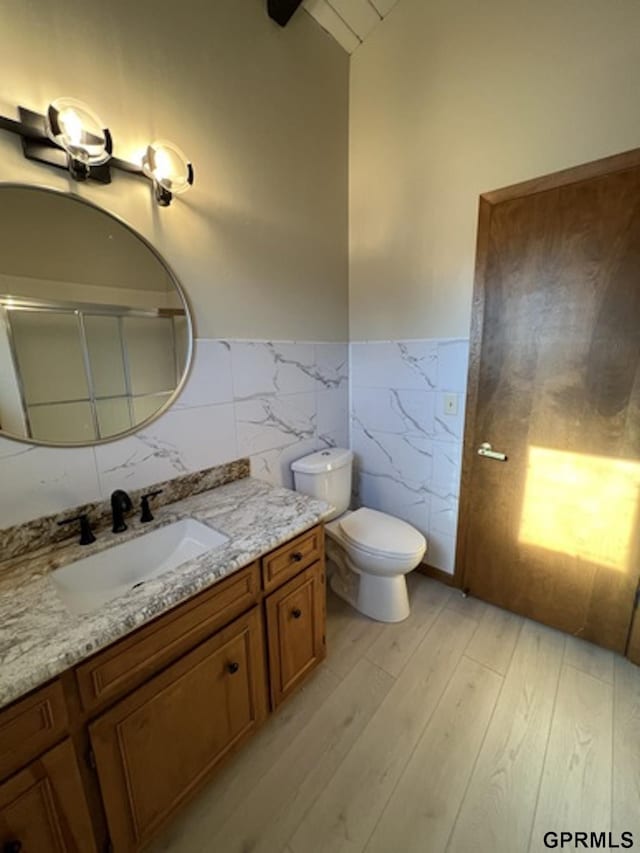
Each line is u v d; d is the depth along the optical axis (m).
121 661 0.84
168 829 1.06
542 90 1.41
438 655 1.62
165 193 1.26
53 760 0.75
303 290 1.89
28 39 0.97
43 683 0.72
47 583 0.96
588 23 1.29
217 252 1.49
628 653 1.56
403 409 2.08
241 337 1.63
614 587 1.55
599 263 1.38
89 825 0.83
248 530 1.22
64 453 1.16
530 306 1.56
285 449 1.93
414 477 2.12
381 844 1.01
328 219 1.98
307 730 1.32
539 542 1.71
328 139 1.91
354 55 1.93
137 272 1.27
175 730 0.98
